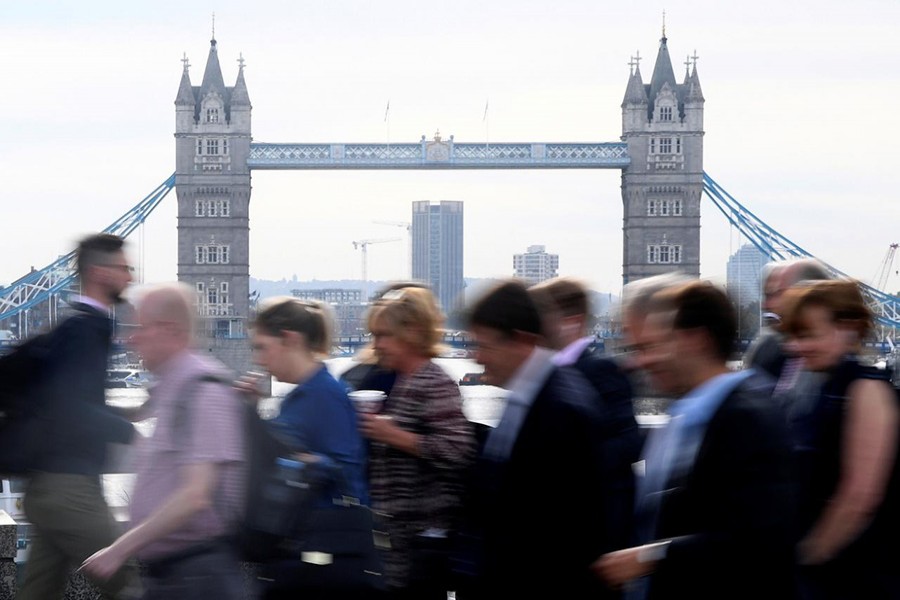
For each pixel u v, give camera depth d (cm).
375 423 837
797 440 800
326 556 791
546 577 688
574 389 707
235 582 785
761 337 1004
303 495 789
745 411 635
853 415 778
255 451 790
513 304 741
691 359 678
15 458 916
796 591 631
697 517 638
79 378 916
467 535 745
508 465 697
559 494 686
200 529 770
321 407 859
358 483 862
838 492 781
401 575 842
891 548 781
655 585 655
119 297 952
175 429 767
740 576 625
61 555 956
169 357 784
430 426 850
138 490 778
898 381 851
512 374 748
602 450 700
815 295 802
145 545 743
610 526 697
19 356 917
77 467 930
